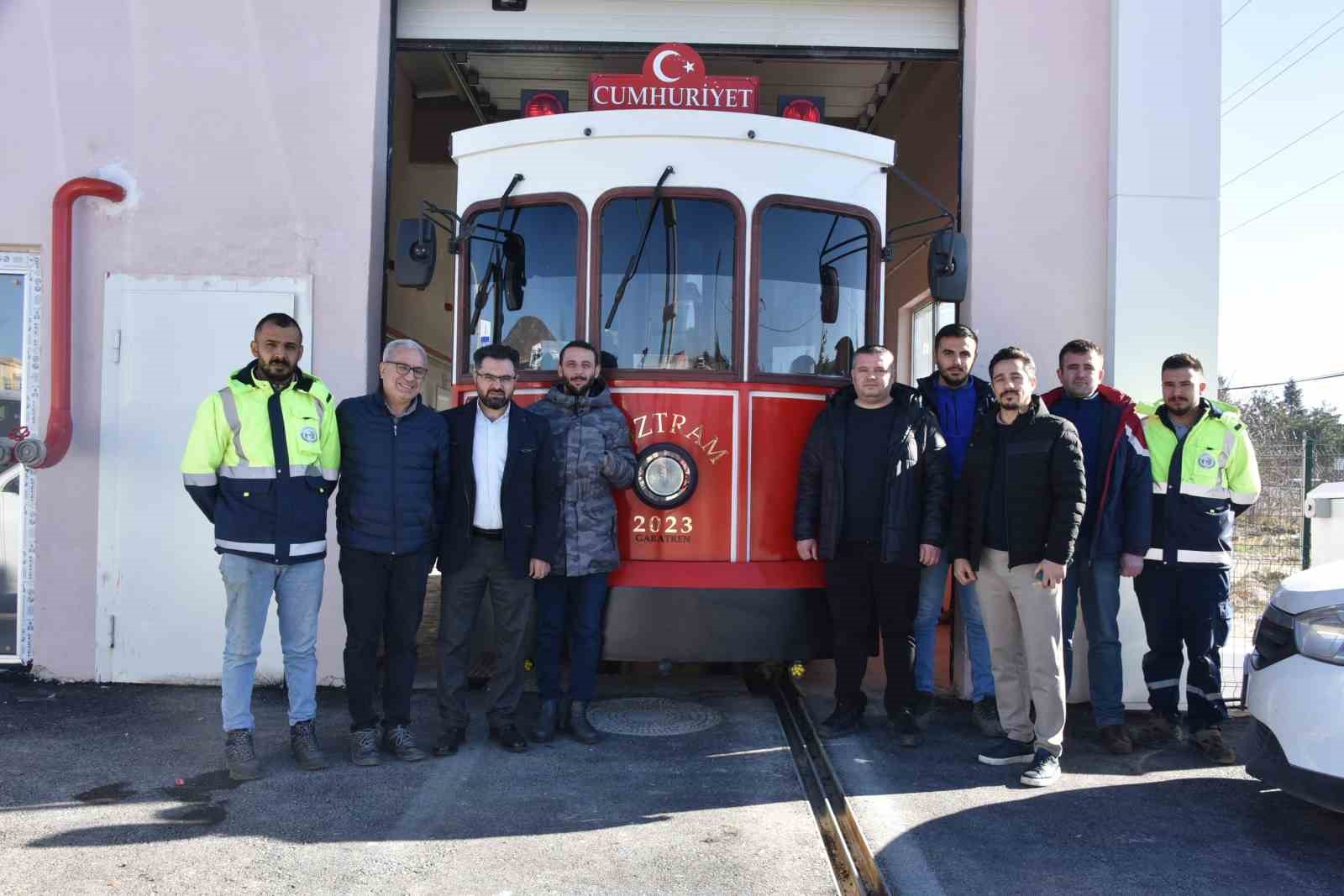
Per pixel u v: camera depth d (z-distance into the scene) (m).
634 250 5.02
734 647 4.80
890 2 6.13
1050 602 4.23
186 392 5.76
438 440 4.45
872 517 4.66
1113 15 5.66
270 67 5.81
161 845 3.52
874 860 3.47
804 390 5.07
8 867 3.33
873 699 5.61
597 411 4.68
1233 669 5.93
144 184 5.78
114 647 5.75
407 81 9.24
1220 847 3.61
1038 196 5.68
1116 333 5.53
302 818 3.78
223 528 4.18
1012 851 3.56
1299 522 7.12
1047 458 4.19
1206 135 5.60
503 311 5.20
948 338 4.99
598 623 4.75
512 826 3.72
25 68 5.77
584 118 5.05
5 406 5.81
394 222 8.95
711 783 4.21
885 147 5.33
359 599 4.36
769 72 8.24
